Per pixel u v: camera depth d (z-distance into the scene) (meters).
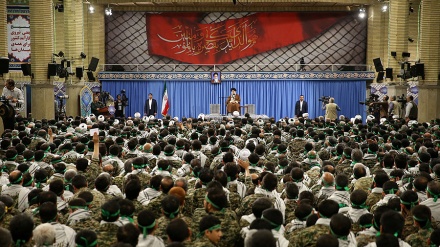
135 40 30.16
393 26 27.03
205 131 14.55
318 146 12.89
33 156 9.48
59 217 6.37
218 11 30.05
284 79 28.72
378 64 27.11
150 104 27.67
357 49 30.27
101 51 29.64
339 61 30.30
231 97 26.62
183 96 28.84
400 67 26.59
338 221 5.01
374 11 29.38
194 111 28.83
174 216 5.51
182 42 30.16
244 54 30.14
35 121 17.36
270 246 4.22
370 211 6.98
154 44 30.08
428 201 6.66
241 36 30.09
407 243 5.35
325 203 5.48
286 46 30.20
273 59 30.23
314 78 28.73
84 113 26.53
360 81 29.05
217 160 10.55
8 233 4.43
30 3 22.55
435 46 23.02
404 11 26.73
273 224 5.26
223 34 30.09
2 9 19.33
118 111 27.22
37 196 6.54
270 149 12.66
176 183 6.79
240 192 7.61
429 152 10.77
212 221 5.06
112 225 5.37
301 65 29.05
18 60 27.12
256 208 5.70
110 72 28.66
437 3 22.91
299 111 27.52
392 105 23.69
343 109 29.02
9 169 9.48
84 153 10.64
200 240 5.08
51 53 22.73
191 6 29.88
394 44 26.97
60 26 27.03
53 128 14.79
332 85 28.92
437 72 23.08
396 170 8.35
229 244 5.52
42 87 22.44
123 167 9.47
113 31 30.09
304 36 30.14
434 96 23.09
